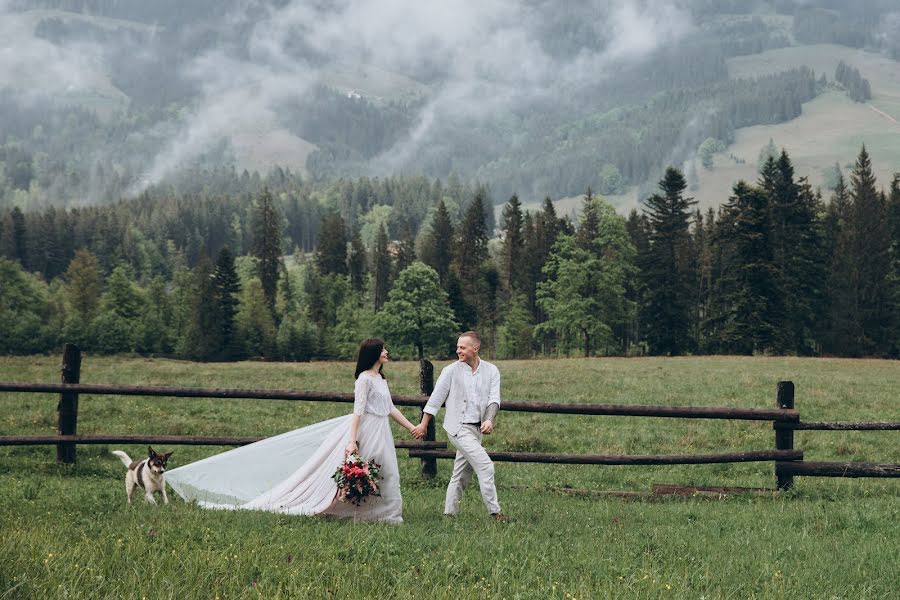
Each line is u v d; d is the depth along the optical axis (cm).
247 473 1016
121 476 1366
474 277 14150
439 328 11081
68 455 1397
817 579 705
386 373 4088
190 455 1591
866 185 10106
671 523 995
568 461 1246
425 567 663
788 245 8806
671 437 2098
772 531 926
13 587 527
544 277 13438
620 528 926
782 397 1276
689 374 4200
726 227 8481
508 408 1259
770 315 8225
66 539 699
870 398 2984
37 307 14625
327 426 1023
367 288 17875
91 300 16162
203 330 12631
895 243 10031
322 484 936
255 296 14162
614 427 2256
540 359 6259
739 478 1577
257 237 17788
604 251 10044
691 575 688
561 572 670
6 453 1546
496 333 13200
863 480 1420
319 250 18625
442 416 2341
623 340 11131
